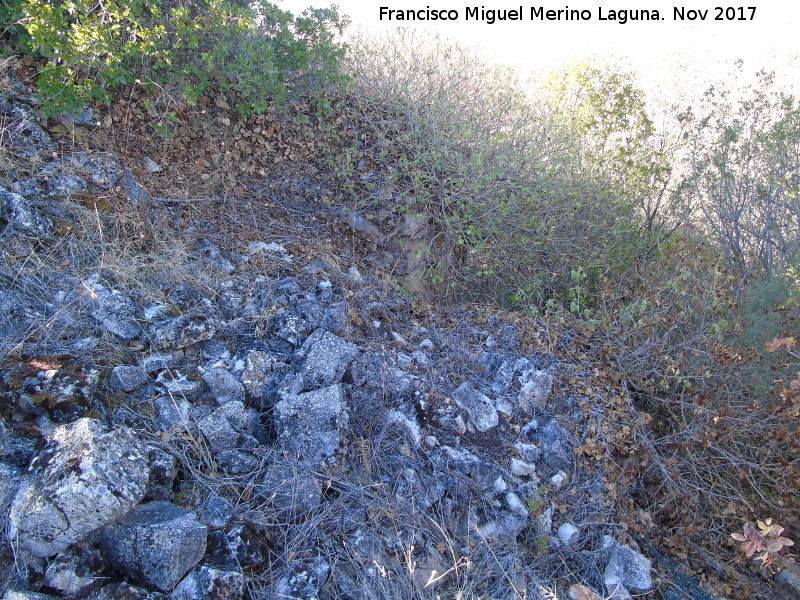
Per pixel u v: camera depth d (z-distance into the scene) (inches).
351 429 125.6
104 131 165.6
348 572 104.3
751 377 151.3
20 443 97.0
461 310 186.5
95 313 122.3
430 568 109.1
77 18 156.3
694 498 138.8
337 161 205.8
